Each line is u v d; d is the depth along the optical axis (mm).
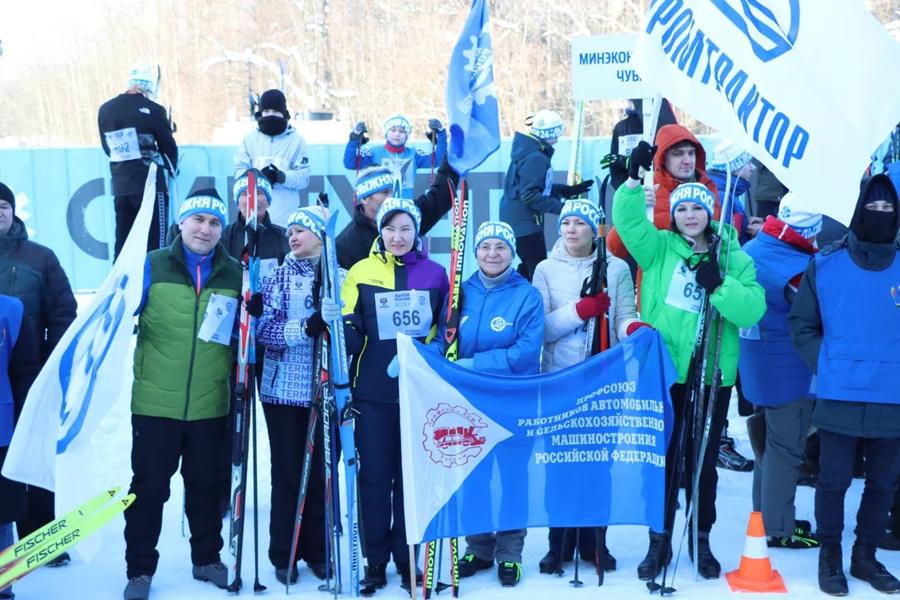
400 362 4488
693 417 4801
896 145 6918
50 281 5172
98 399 4449
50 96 24562
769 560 4754
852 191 4484
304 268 4863
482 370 4684
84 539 4184
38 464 4309
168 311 4668
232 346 4809
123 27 24109
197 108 23047
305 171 8070
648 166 4719
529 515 4637
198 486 4789
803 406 5172
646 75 4895
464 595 4590
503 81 21203
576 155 6863
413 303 4742
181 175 9594
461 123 4984
